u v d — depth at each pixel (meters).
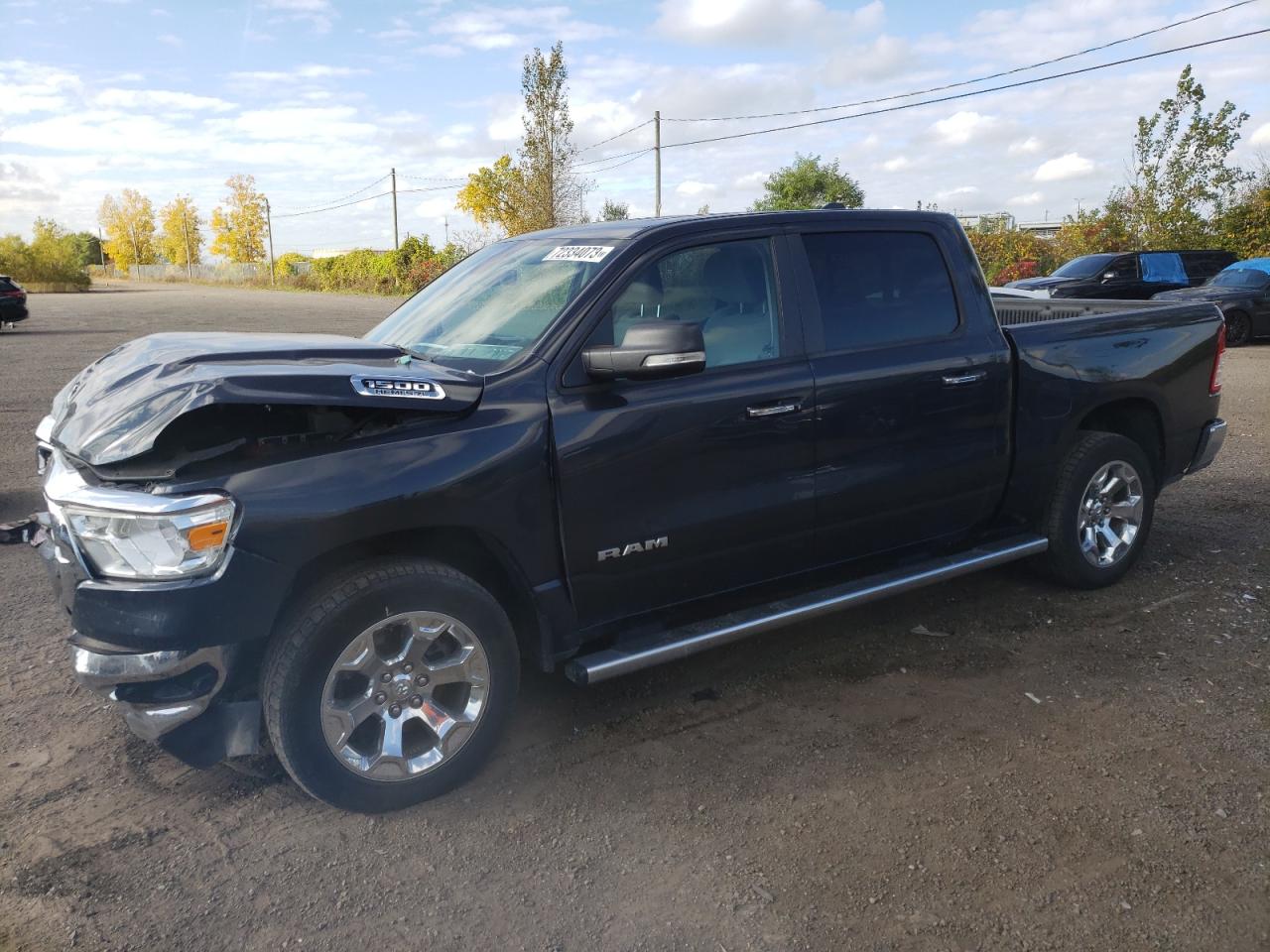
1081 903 2.49
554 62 28.91
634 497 3.26
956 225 4.22
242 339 3.38
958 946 2.36
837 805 2.96
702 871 2.67
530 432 3.05
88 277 66.06
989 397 4.10
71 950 2.39
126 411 2.71
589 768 3.21
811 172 41.09
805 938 2.40
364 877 2.67
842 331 3.78
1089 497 4.53
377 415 2.86
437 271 44.41
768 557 3.64
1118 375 4.50
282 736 2.74
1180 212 25.77
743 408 3.43
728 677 3.86
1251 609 4.41
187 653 2.60
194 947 2.41
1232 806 2.90
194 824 2.93
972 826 2.83
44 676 3.93
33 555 5.50
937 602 4.61
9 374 14.04
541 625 3.21
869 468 3.79
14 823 2.93
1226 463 7.30
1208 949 2.33
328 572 2.93
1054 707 3.55
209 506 2.57
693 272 3.50
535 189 29.83
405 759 2.95
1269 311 15.97
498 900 2.57
